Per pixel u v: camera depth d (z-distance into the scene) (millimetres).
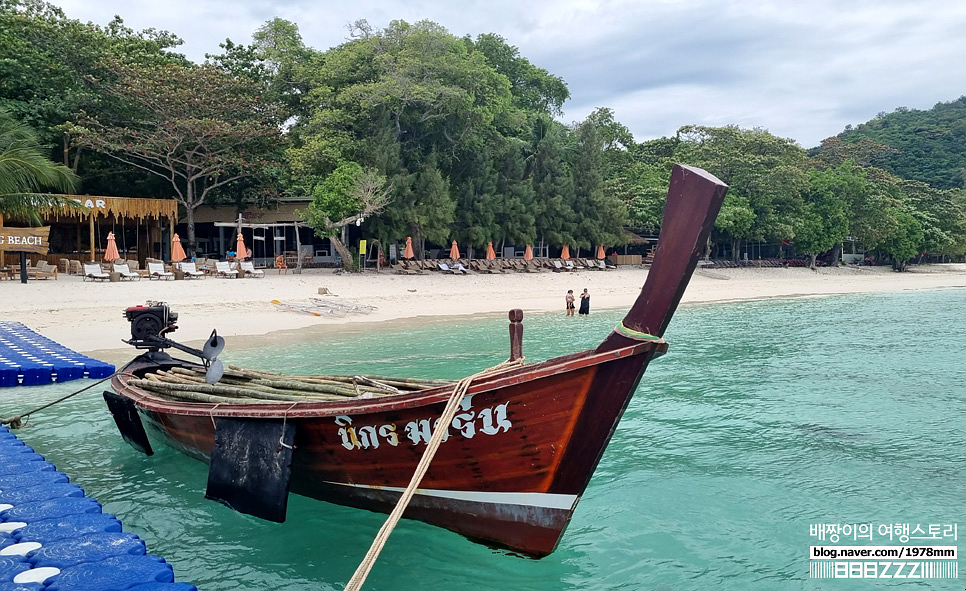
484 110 41219
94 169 37188
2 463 7562
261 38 41938
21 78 31812
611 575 6406
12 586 4555
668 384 15031
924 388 14625
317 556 6691
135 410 9172
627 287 42688
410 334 22875
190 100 32406
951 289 51406
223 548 6906
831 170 63719
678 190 4922
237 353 18562
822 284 52938
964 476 9125
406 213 38531
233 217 39906
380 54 39281
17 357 15586
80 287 26672
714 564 6648
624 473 9211
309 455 6910
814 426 11508
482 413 5672
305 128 37938
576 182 51156
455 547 6656
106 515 5977
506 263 45625
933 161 102125
